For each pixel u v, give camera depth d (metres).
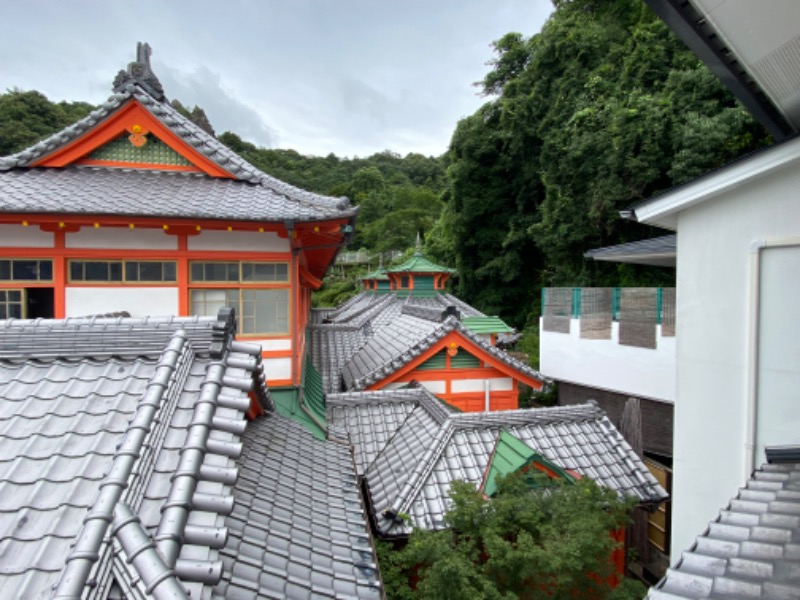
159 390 3.44
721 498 5.16
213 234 8.50
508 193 30.19
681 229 5.57
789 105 4.09
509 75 31.73
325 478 5.50
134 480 2.72
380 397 10.16
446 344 11.58
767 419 4.76
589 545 5.07
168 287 8.34
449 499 7.00
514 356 22.02
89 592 2.11
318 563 3.82
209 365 3.94
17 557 2.46
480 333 18.23
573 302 15.88
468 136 29.81
